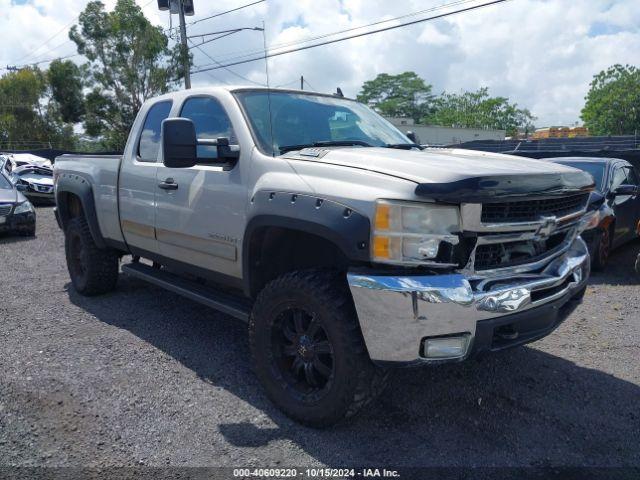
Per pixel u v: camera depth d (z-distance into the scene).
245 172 3.61
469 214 2.77
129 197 4.77
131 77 32.22
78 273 5.97
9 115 59.03
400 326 2.75
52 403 3.47
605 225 7.10
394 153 3.39
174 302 5.64
